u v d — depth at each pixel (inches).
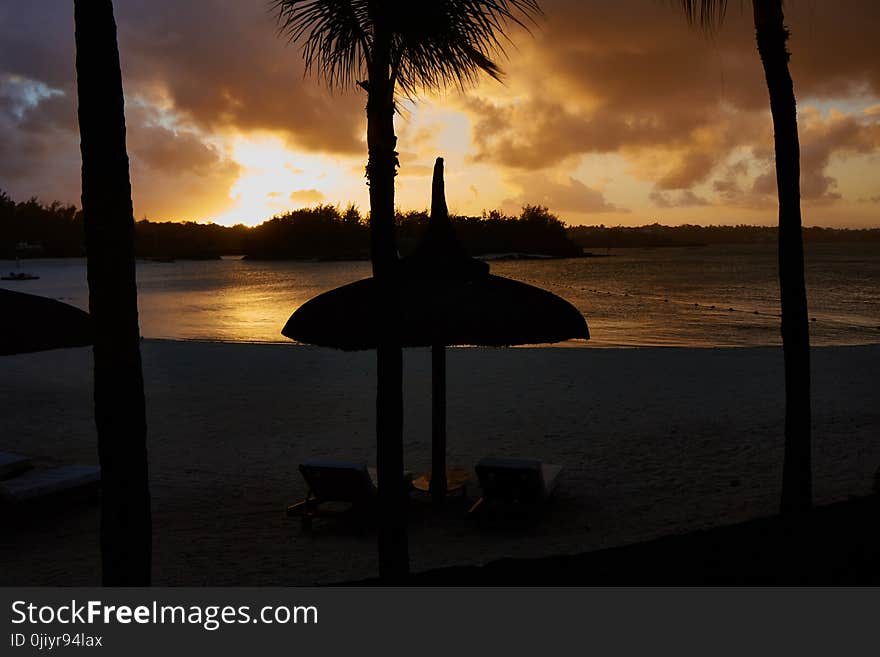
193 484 357.4
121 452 142.5
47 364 743.1
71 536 283.4
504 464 284.8
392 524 182.9
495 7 176.4
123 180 142.6
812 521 198.1
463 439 442.9
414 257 290.7
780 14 251.1
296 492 344.8
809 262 5851.4
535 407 529.0
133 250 144.5
